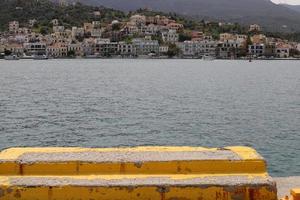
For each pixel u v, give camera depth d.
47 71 139.12
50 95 64.94
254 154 5.76
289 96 66.06
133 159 5.59
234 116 44.44
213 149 6.05
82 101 57.62
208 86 84.44
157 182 5.19
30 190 5.07
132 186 5.12
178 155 5.75
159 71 144.75
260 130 36.34
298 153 27.44
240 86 85.25
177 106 52.53
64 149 6.05
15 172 5.43
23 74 121.31
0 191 5.07
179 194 5.12
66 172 5.45
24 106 51.59
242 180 5.24
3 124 38.44
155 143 31.33
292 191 5.59
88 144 30.83
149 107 51.38
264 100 60.50
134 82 94.06
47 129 36.34
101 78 106.88
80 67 169.75
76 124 38.91
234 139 32.72
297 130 36.22
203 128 37.19
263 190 5.15
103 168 5.48
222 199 5.13
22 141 31.66
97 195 5.09
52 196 5.07
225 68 172.38
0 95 63.50
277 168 23.81
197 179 5.27
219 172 5.52
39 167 5.45
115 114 45.25
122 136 33.66
